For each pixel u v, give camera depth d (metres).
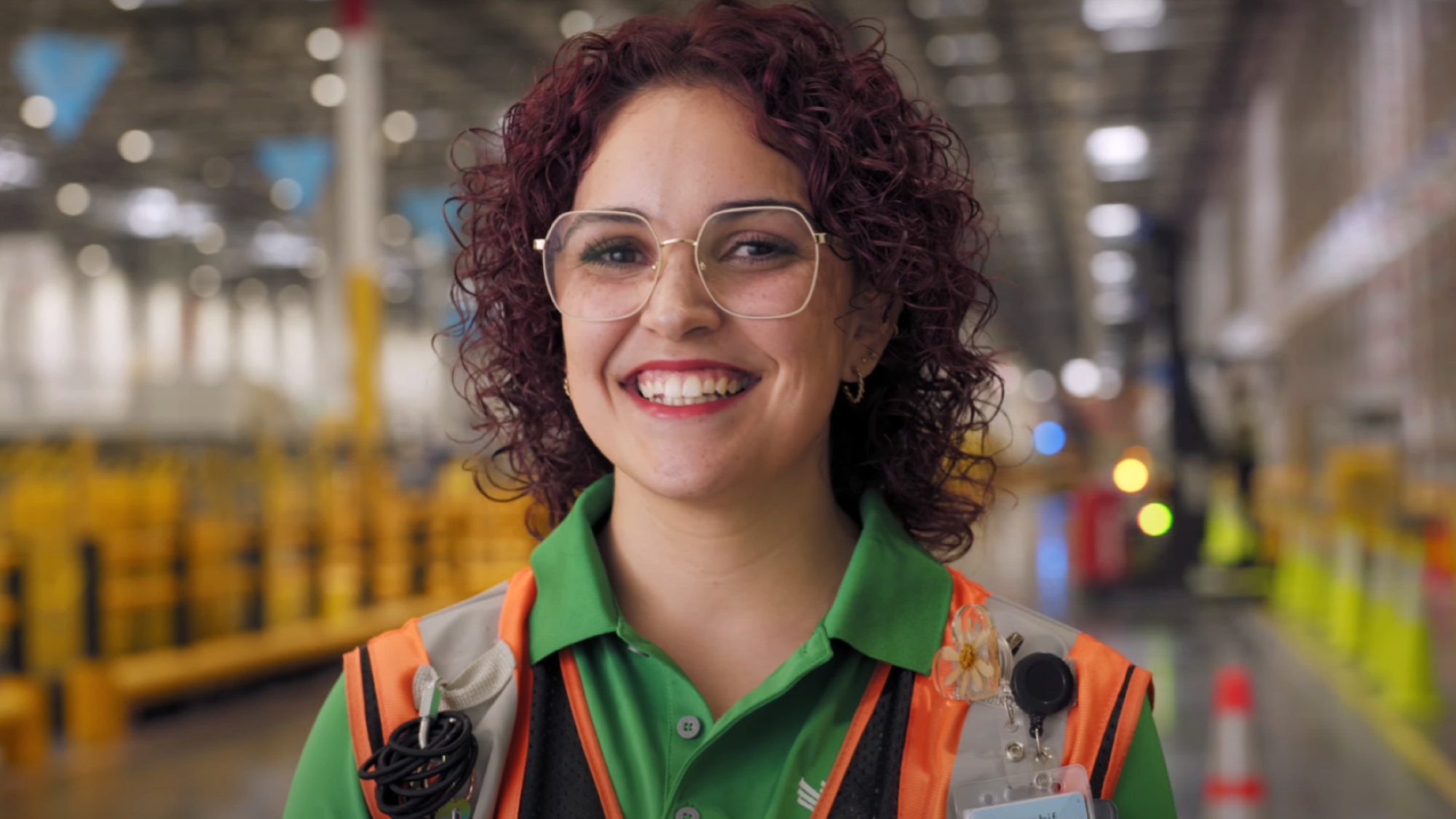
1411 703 6.84
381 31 22.86
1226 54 25.30
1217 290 35.28
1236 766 3.93
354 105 15.10
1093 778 1.08
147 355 35.38
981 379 1.32
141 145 31.06
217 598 7.69
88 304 33.38
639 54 1.13
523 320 1.25
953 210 1.25
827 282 1.10
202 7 21.45
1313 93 20.89
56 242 38.94
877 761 1.08
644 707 1.10
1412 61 14.57
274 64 24.78
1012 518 26.17
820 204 1.10
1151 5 22.42
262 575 8.16
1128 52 25.19
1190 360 12.23
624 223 1.09
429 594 10.00
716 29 1.13
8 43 22.70
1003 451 1.42
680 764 1.07
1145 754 1.10
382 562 9.59
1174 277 12.34
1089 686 1.11
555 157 1.17
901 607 1.13
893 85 1.18
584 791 1.07
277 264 43.41
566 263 1.12
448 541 10.19
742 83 1.10
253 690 7.93
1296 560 10.98
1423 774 5.39
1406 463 15.27
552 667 1.12
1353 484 13.19
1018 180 35.84
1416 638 6.91
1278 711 6.74
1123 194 38.03
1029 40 24.05
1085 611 11.00
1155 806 1.09
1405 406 15.70
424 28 22.78
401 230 39.16
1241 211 30.17
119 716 6.55
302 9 21.72
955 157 1.29
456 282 1.31
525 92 1.24
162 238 39.69
